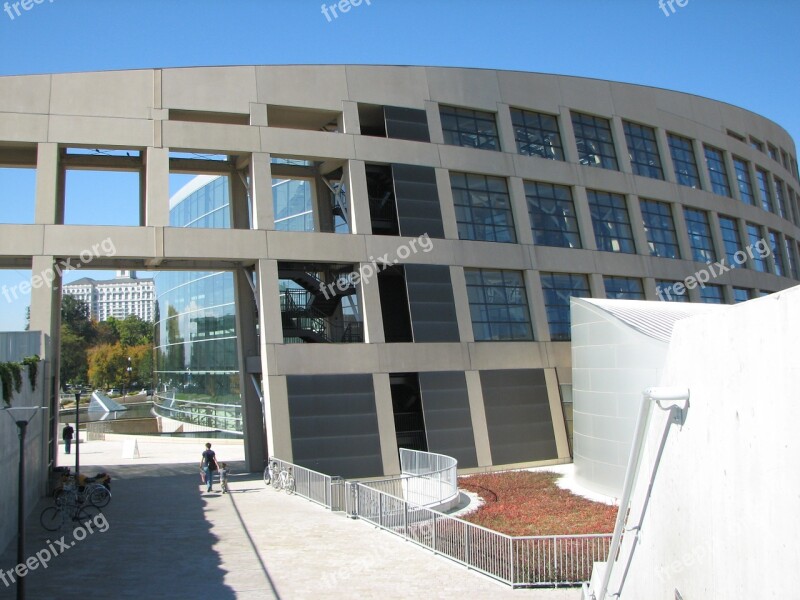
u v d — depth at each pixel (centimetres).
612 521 1983
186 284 6088
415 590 1370
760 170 5409
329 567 1526
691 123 4641
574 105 4025
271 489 2692
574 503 2373
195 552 1652
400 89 3478
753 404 552
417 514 1795
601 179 4009
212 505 2312
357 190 3250
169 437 4975
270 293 3008
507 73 3812
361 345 3130
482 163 3606
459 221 3519
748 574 554
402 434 3288
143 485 2800
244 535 1836
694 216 4531
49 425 2714
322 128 3606
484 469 3272
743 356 577
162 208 2917
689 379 743
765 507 522
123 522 2014
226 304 5334
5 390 1858
